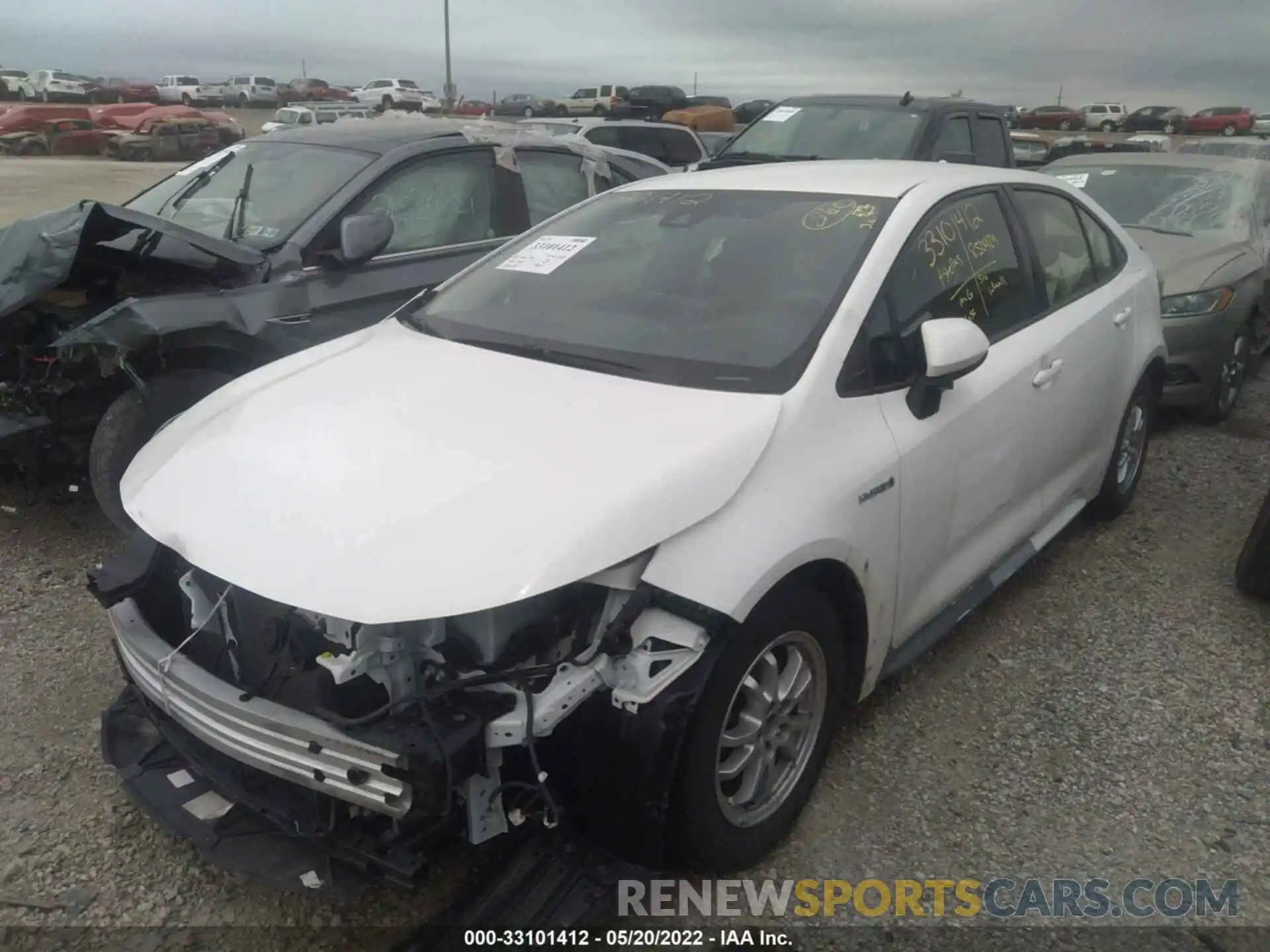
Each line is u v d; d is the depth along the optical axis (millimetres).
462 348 3273
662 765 2355
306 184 5227
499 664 2326
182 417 3131
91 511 5102
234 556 2375
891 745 3336
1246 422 6887
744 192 3689
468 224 5660
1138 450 5020
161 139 31297
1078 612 4219
